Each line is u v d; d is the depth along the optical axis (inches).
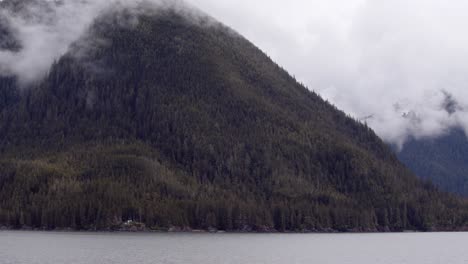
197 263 6476.4
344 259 7347.4
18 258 6574.8
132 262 6412.4
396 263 7101.4
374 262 7150.6
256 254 7509.8
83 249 7534.5
